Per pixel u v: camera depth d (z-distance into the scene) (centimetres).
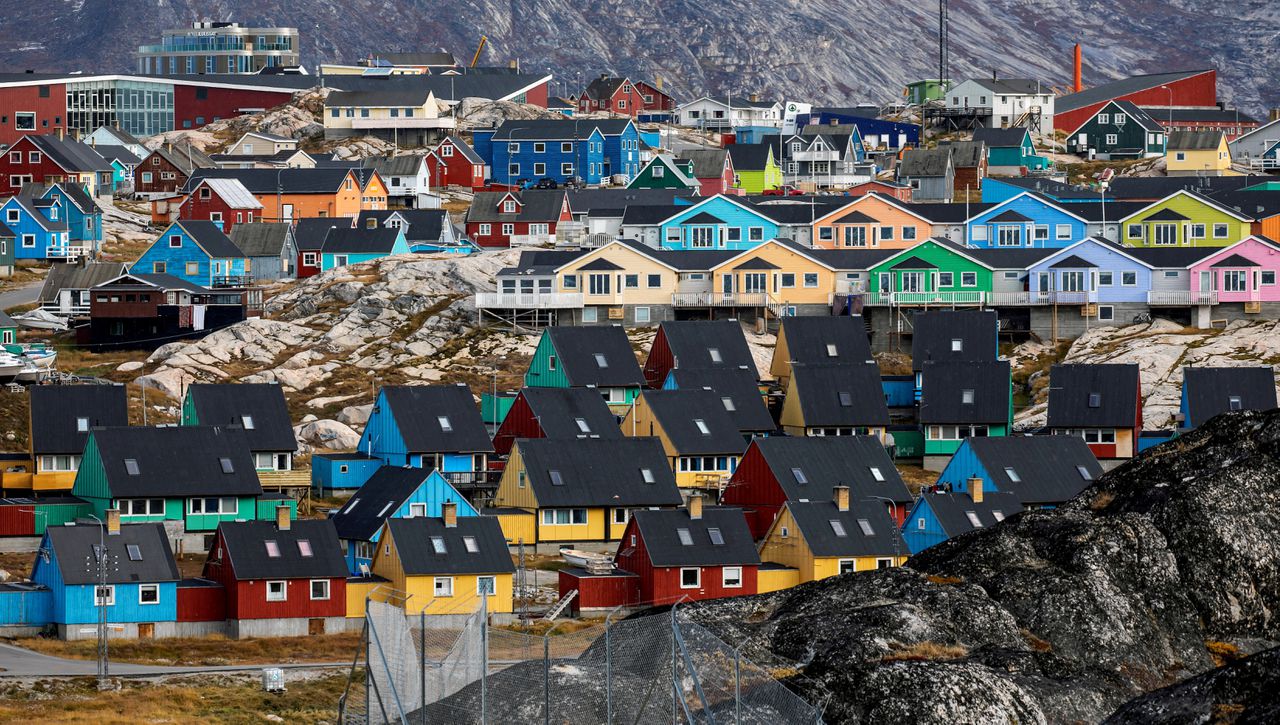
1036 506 19675
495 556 17150
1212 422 13475
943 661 11150
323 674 14738
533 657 11556
